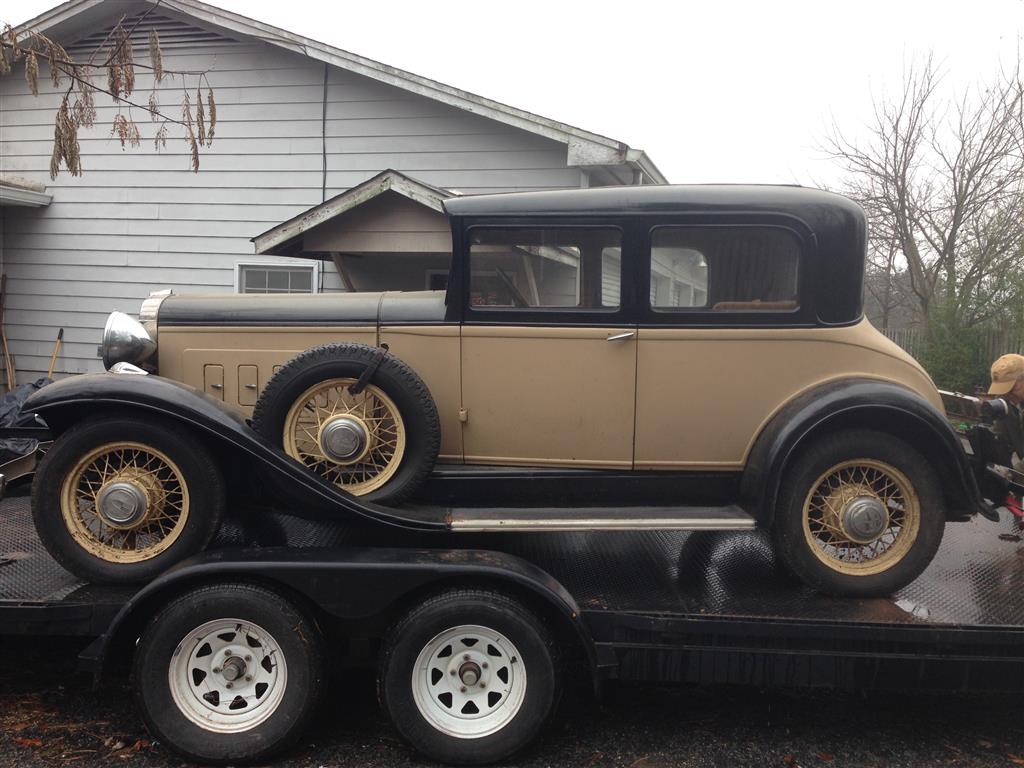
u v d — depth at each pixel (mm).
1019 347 9453
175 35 8422
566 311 3141
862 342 3102
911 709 3191
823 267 3082
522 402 3205
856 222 3080
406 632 2648
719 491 3227
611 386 3154
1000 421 3881
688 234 3113
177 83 8484
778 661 2744
